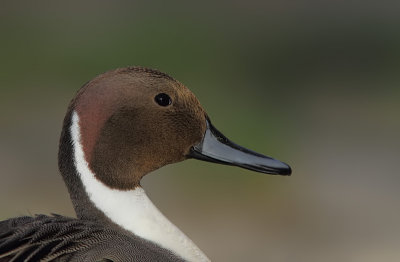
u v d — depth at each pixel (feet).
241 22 72.49
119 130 17.42
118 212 17.25
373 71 65.82
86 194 17.22
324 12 77.61
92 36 63.87
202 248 35.32
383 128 52.90
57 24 65.92
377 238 37.06
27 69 58.13
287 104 56.34
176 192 39.75
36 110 52.29
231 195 39.88
